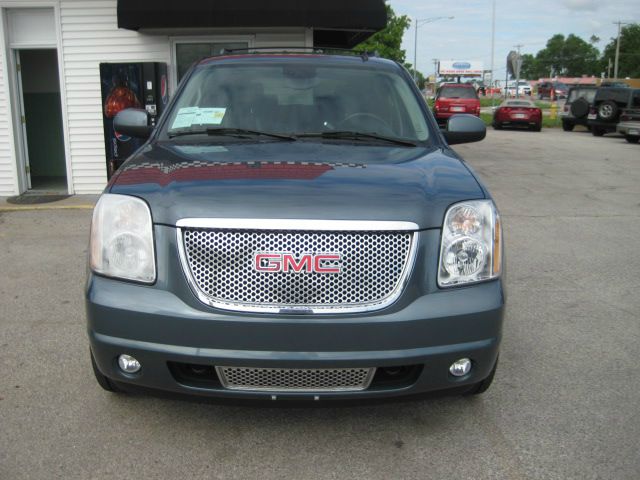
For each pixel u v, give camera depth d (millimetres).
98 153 10086
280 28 9789
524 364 3982
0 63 9617
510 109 27500
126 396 3449
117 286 2736
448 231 2768
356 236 2646
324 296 2639
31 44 9781
